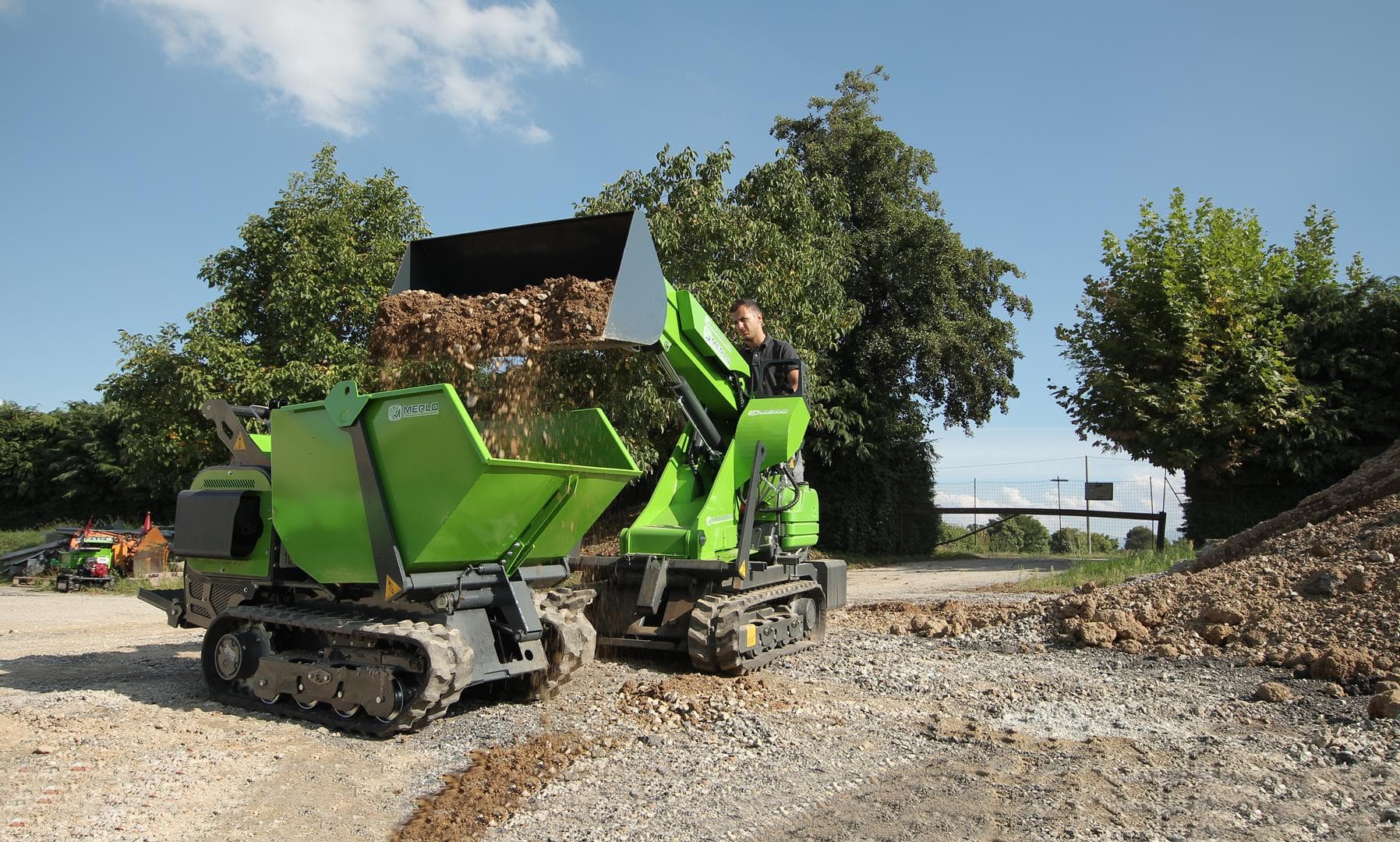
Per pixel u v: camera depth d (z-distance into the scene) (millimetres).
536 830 4211
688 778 4969
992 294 28859
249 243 17641
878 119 27688
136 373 17375
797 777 4988
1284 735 5844
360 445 6059
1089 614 9258
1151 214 21781
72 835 4051
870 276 26359
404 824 4328
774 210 18438
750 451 8070
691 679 7262
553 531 6668
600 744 5637
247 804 4562
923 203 28578
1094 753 5449
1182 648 8398
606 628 8180
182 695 7059
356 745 5637
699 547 7746
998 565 21750
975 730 5941
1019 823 4305
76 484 35969
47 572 21906
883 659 8383
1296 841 4109
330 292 16875
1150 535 24312
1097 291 22266
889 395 26938
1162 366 20891
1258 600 8820
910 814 4418
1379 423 19984
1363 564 8797
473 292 7445
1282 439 19703
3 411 38562
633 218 6703
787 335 17047
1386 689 6484
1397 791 4750
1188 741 5703
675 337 7449
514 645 6562
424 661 5758
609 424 6945
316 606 6684
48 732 5785
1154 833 4195
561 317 6414
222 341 16797
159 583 20672
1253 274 20875
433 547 5949
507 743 5680
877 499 26781
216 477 7254
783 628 8305
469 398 6633
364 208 18109
